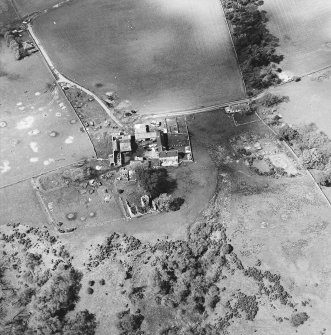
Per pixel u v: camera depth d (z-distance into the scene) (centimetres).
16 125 9906
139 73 10925
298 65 11006
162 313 6994
